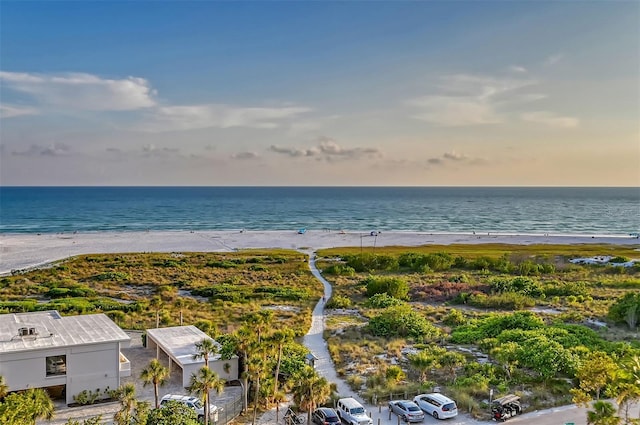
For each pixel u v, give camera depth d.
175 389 38.06
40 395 28.95
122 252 129.00
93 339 35.88
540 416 32.69
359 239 159.88
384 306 68.50
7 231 185.38
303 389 30.75
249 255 122.69
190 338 44.81
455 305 70.31
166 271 100.19
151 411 28.81
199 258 116.94
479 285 79.38
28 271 97.75
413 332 52.66
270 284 86.81
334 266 101.12
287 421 32.22
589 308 64.19
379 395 35.94
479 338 50.84
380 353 47.16
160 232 181.50
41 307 63.88
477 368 40.94
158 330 47.53
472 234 175.38
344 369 42.38
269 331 40.28
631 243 146.62
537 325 52.22
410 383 38.66
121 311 62.38
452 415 32.78
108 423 32.03
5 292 77.94
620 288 78.88
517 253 117.06
